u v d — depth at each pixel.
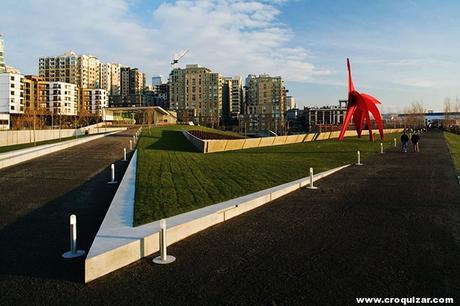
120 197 10.25
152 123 95.44
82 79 145.62
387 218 9.06
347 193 12.36
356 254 6.58
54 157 23.22
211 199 10.09
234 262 6.21
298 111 184.62
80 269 5.93
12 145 33.50
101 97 132.25
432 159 23.95
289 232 7.92
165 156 22.84
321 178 15.62
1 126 80.62
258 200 10.47
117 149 29.23
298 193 12.38
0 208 9.98
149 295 5.04
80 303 4.82
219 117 143.62
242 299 4.91
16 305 4.77
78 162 20.55
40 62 146.12
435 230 8.03
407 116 109.81
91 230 8.02
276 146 35.62
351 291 5.15
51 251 6.73
